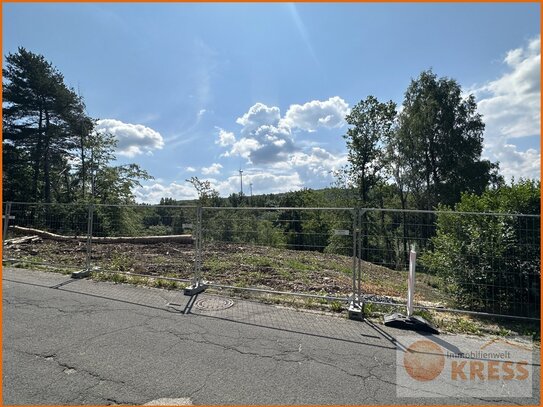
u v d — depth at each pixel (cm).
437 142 3772
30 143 3381
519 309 635
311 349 436
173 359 399
